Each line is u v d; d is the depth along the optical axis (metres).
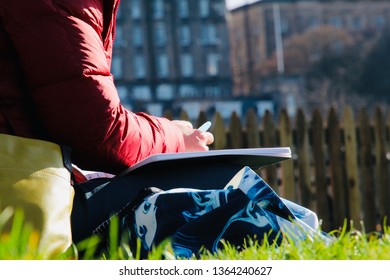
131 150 3.55
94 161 3.54
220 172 3.54
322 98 111.38
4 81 3.52
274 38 122.56
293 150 10.34
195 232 3.26
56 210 3.24
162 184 3.49
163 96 106.88
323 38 116.56
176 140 3.75
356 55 115.38
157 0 107.44
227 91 108.81
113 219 3.34
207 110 101.62
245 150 3.49
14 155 3.27
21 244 3.07
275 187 10.20
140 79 106.69
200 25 108.81
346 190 10.45
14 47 3.49
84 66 3.46
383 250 3.37
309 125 10.40
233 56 126.06
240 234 3.28
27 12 3.47
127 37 106.38
